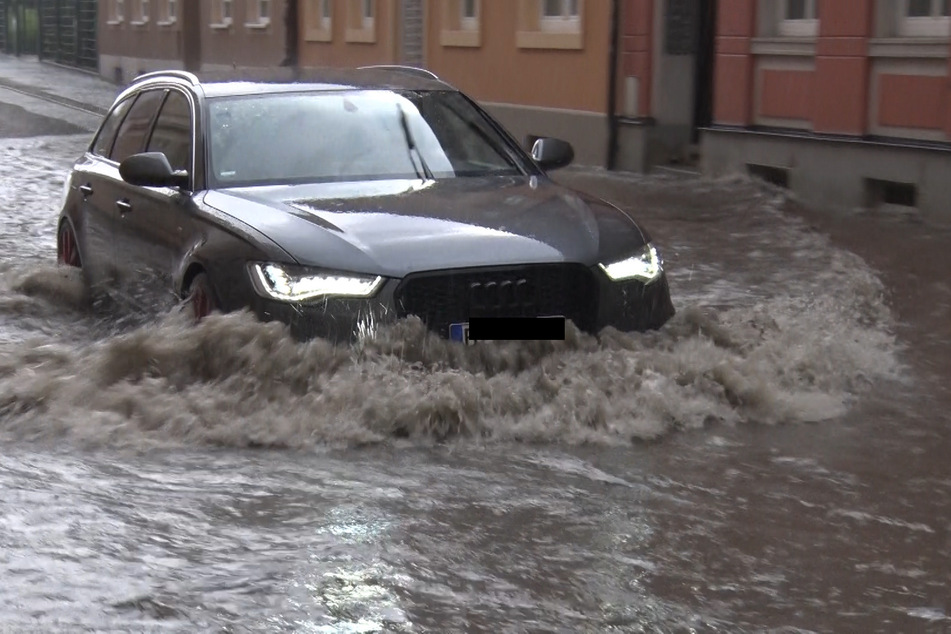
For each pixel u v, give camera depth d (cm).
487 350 950
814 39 2166
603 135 2677
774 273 1588
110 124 1405
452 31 3281
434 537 734
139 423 913
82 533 730
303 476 832
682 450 899
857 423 973
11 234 1920
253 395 932
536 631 618
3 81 6247
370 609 637
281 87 1202
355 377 921
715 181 2322
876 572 701
